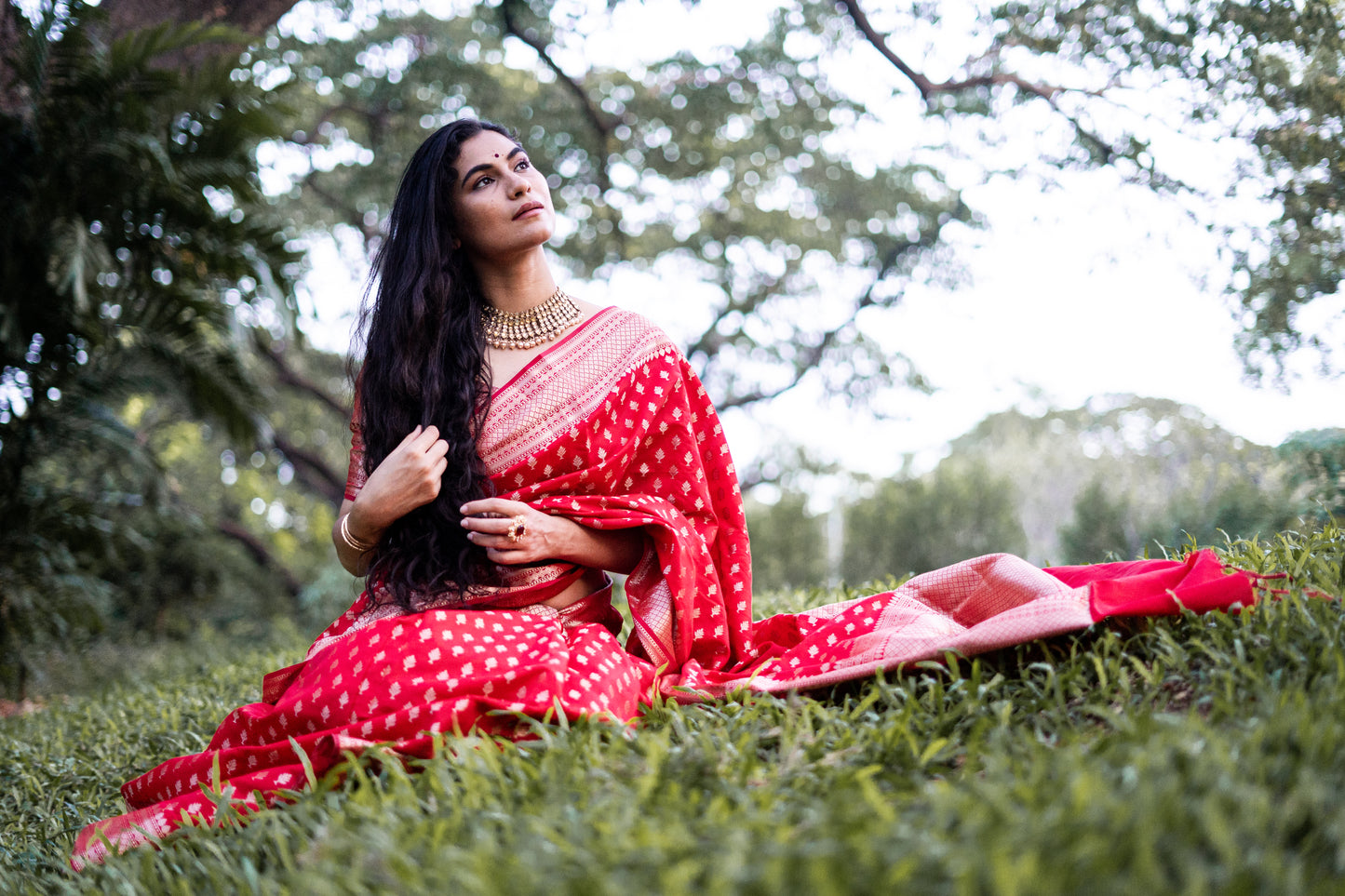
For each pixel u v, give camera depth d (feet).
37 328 21.57
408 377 9.97
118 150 20.33
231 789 7.72
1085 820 4.59
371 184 42.86
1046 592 8.51
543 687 8.13
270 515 51.83
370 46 41.52
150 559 33.42
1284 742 5.49
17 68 19.49
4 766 12.43
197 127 21.83
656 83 43.98
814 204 49.34
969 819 4.80
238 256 22.25
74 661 27.68
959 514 56.75
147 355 24.11
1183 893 4.07
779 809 5.75
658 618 9.59
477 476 9.61
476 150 10.17
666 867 4.73
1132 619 8.10
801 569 57.00
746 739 6.90
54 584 23.25
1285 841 4.73
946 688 8.31
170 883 6.63
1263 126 19.48
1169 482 36.86
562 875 4.88
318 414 51.83
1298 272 19.48
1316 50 18.75
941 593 9.42
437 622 8.52
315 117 42.57
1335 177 19.01
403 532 9.48
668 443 10.19
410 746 7.53
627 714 8.50
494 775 6.66
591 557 9.68
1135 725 6.14
